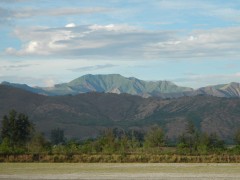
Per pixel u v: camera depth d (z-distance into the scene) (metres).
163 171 66.94
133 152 106.44
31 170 68.88
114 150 107.44
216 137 123.94
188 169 70.81
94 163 88.69
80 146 114.44
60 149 109.06
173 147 124.25
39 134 117.06
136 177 57.62
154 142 121.62
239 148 110.38
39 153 98.31
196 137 124.69
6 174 62.09
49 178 56.75
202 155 99.00
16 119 138.38
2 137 136.75
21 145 126.06
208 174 61.31
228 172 64.50
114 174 62.12
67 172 65.31
